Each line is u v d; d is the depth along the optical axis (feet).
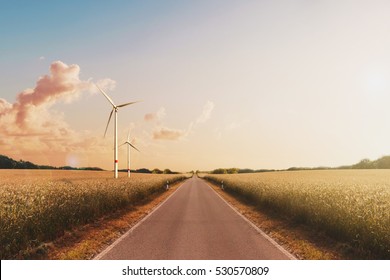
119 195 76.38
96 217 57.88
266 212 68.23
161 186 158.40
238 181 138.92
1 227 34.22
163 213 67.00
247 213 66.74
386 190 66.59
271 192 77.82
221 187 177.17
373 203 45.19
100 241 39.32
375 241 33.17
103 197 67.46
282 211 64.80
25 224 37.76
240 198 104.63
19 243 34.58
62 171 329.52
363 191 63.46
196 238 40.93
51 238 40.22
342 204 44.62
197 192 134.62
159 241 39.19
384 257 32.45
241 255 32.94
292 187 77.10
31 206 43.39
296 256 32.63
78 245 37.58
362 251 33.96
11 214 38.04
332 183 93.40
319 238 41.34
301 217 53.62
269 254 33.32
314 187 74.49
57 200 50.16
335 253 34.06
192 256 32.50
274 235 43.01
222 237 41.60
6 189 62.69
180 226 50.42
